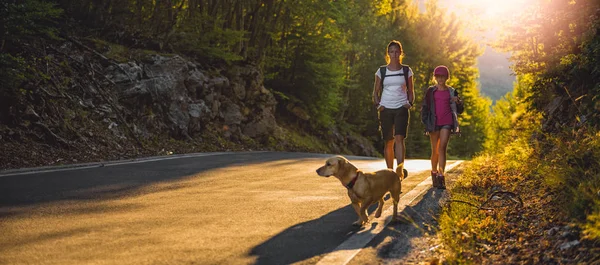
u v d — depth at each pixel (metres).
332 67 32.59
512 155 9.95
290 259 4.52
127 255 4.56
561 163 6.67
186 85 19.77
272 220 6.08
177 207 6.86
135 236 5.24
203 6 24.11
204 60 22.81
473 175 9.13
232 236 5.29
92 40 17.39
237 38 23.31
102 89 16.19
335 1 30.70
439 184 8.27
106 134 14.89
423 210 6.59
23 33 12.43
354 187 5.68
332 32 31.75
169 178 9.81
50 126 13.17
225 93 23.50
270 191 8.33
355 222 5.80
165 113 18.11
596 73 10.13
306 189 8.56
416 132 51.50
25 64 12.45
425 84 56.19
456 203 6.55
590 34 10.80
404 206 6.86
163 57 18.61
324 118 34.03
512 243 4.86
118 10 19.73
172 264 4.32
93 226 5.66
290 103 32.78
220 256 4.57
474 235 5.16
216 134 21.34
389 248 4.88
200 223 5.88
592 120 7.92
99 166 11.50
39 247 4.77
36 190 8.02
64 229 5.50
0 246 4.79
